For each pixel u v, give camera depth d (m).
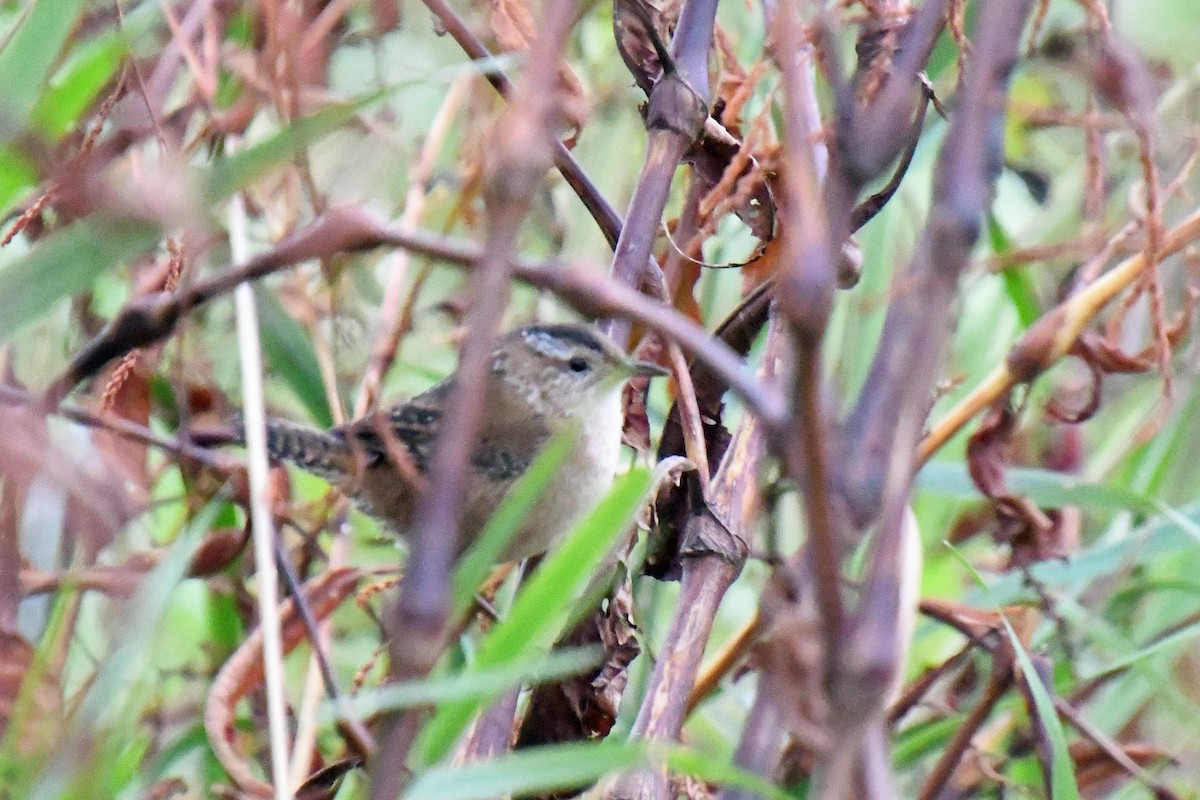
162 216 3.64
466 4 9.20
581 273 3.21
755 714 5.32
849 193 3.23
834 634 3.15
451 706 4.79
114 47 5.93
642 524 6.18
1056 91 8.74
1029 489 7.38
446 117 8.32
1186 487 9.15
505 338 9.27
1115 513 9.26
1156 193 5.91
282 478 8.46
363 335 9.45
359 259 8.94
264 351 8.69
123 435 6.70
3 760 5.66
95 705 5.16
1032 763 7.56
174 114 7.62
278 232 8.15
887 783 3.44
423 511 2.93
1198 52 9.34
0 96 4.64
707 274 8.82
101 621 7.70
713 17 6.82
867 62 6.37
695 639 5.69
